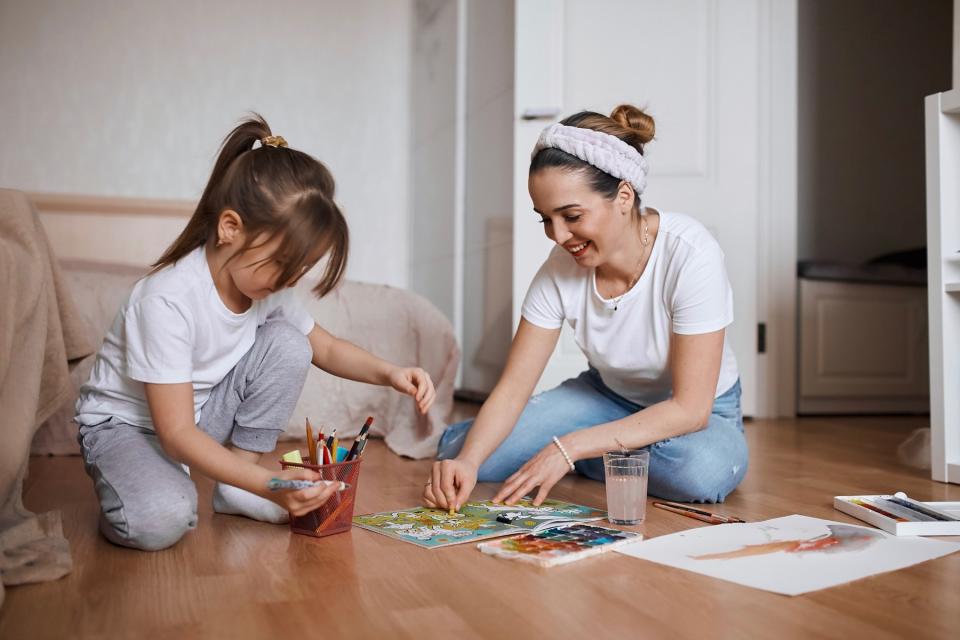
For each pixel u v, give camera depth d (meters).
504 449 1.81
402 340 2.67
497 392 1.68
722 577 1.10
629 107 1.57
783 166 3.46
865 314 3.62
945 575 1.11
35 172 4.17
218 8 4.43
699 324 1.54
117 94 4.27
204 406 1.49
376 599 1.03
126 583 1.10
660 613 0.97
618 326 1.67
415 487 1.81
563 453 1.53
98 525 1.42
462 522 1.41
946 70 4.51
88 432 1.41
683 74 3.34
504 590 1.06
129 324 1.28
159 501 1.24
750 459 2.25
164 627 0.94
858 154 4.44
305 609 0.99
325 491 1.20
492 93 3.66
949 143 1.91
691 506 1.60
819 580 1.08
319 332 1.61
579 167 1.44
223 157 1.33
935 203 1.91
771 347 3.44
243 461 1.24
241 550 1.26
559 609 0.99
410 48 4.76
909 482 1.89
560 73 3.25
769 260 3.46
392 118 4.76
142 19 4.30
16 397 1.30
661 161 3.37
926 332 3.71
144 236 4.17
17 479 1.32
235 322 1.38
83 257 4.09
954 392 1.90
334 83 4.64
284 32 4.54
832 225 4.41
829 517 1.49
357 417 2.61
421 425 2.39
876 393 3.63
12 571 1.10
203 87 4.40
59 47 4.20
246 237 1.25
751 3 3.35
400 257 4.80
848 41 4.42
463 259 4.07
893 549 1.22
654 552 1.22
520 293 3.15
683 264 1.56
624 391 1.81
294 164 1.26
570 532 1.32
